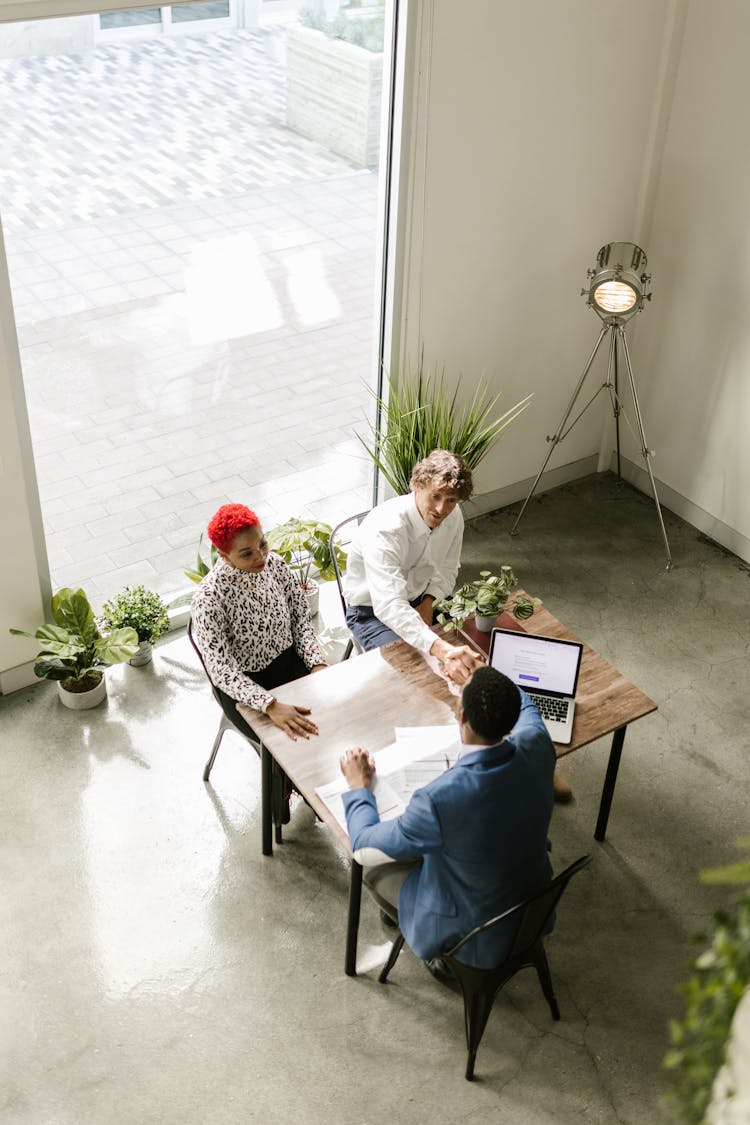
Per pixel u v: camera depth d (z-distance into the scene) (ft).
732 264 15.55
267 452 15.49
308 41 12.78
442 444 14.94
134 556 14.92
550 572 16.58
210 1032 10.25
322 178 13.89
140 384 14.19
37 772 12.80
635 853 12.17
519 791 8.40
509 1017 10.46
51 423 13.78
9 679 13.82
